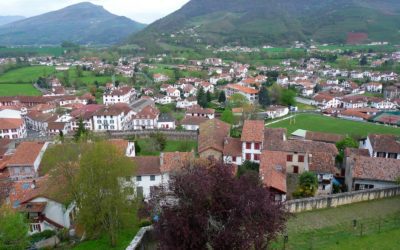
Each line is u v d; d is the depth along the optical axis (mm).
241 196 26484
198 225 25906
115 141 73750
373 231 38656
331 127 123438
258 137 69688
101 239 47031
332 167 58000
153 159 62000
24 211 51531
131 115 140750
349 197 46719
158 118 132875
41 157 73625
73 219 55875
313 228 40094
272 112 145125
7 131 116875
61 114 146500
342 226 40469
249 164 66938
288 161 66625
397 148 68250
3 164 74938
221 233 25344
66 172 49469
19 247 42094
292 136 101688
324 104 180875
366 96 191625
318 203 45312
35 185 57438
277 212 27781
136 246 35031
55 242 49000
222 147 74688
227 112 117562
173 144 99312
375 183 54312
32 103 176250
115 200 43469
